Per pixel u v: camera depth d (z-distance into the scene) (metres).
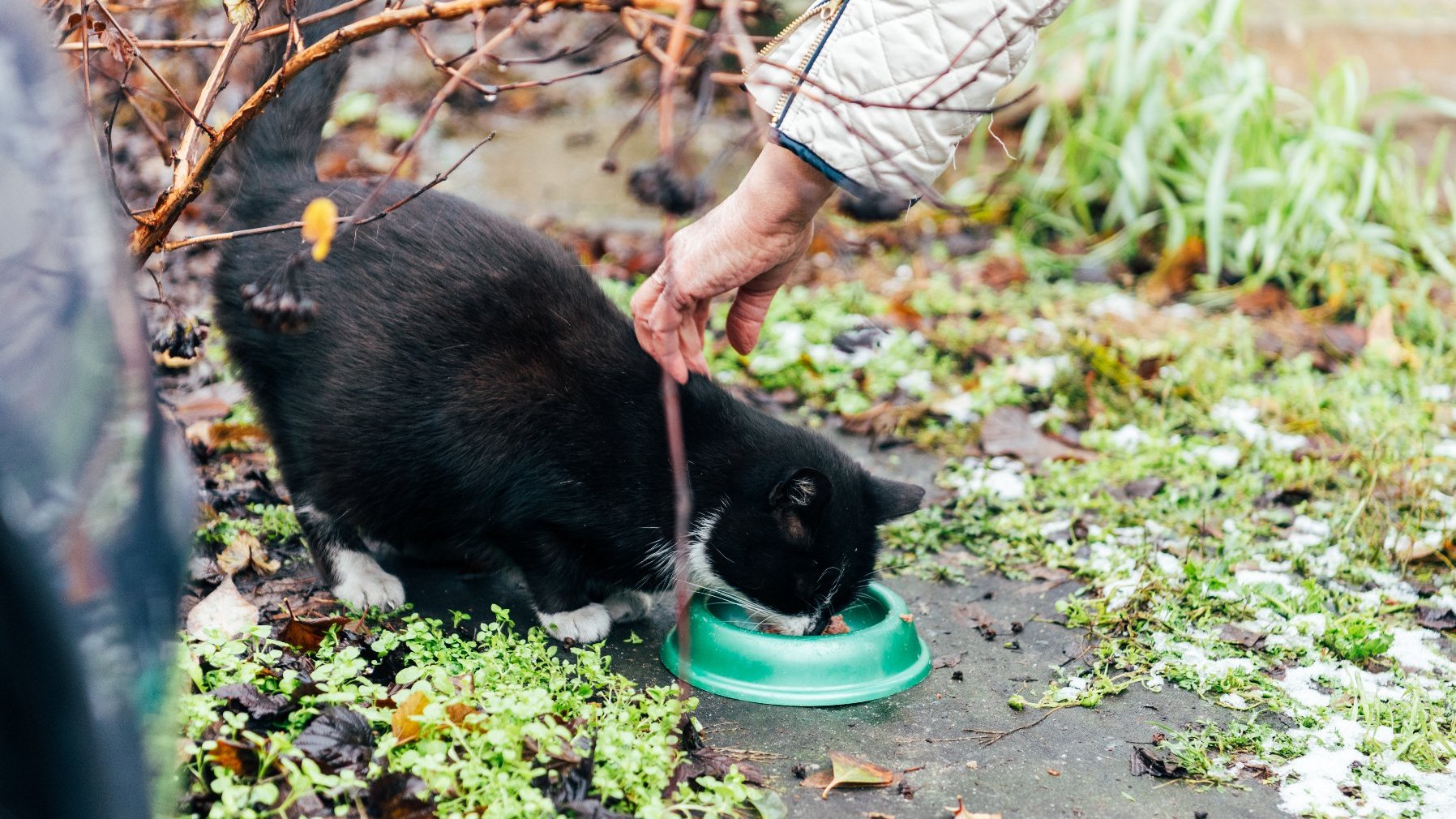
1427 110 7.62
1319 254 6.01
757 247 2.75
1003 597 3.54
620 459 3.18
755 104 2.47
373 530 3.29
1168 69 7.27
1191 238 6.09
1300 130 6.48
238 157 3.36
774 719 2.88
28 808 1.51
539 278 3.26
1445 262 5.79
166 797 1.65
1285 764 2.73
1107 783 2.66
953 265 6.20
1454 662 3.19
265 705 2.47
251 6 2.64
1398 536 3.71
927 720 2.91
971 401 4.75
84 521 1.46
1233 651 3.18
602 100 8.50
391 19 2.45
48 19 2.73
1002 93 7.04
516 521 3.18
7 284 1.46
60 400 1.46
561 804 2.27
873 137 2.56
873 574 3.42
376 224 3.17
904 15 2.49
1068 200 6.60
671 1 2.33
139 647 1.53
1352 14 8.98
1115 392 4.80
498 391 3.11
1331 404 4.63
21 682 1.46
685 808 2.29
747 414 3.41
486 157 7.23
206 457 3.94
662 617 3.49
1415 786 2.62
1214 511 3.95
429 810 2.22
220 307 3.27
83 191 1.56
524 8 2.39
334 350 3.09
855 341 5.22
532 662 2.79
